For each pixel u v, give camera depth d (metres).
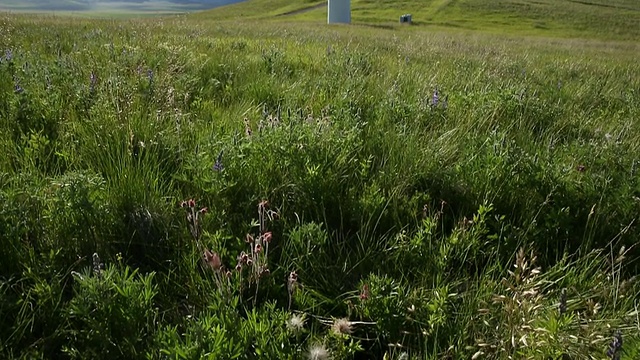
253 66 7.52
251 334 2.08
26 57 6.54
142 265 2.70
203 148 3.48
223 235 2.86
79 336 2.14
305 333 2.29
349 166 3.65
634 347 2.14
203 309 2.36
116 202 2.95
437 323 2.27
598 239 3.21
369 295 2.38
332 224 3.20
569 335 2.10
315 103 5.29
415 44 15.16
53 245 2.64
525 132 4.98
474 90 6.43
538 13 78.44
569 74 10.23
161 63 6.96
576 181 3.61
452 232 2.92
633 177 3.55
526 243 3.11
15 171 3.33
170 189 3.25
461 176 3.63
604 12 79.75
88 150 3.60
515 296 2.26
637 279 2.88
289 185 3.26
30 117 4.07
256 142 3.45
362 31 29.80
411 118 4.87
